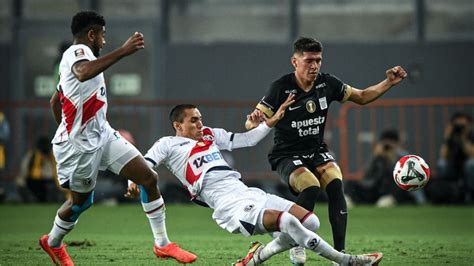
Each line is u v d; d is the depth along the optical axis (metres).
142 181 27.05
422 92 69.25
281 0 70.81
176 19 71.19
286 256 31.08
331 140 64.75
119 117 64.62
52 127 65.81
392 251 33.25
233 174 26.95
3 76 71.06
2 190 64.38
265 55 69.75
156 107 64.81
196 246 35.66
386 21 70.75
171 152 27.59
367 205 61.06
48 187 62.03
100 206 59.72
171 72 70.19
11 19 71.31
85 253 32.31
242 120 64.00
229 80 69.75
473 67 69.19
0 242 36.50
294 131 28.70
